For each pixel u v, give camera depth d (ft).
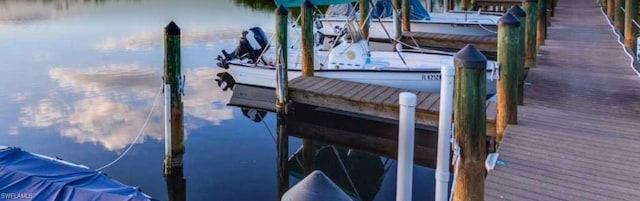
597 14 53.52
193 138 23.97
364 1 36.42
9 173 12.20
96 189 11.75
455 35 42.19
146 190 18.21
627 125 18.29
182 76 19.43
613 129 17.83
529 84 24.61
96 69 40.16
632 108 20.47
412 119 9.34
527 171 14.28
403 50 33.37
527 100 21.71
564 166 14.56
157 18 74.90
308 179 4.81
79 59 44.16
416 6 45.16
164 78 19.30
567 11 56.90
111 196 11.32
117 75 37.96
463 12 49.85
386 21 41.83
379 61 30.04
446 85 10.67
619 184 13.39
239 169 20.25
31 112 28.30
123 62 42.93
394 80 27.50
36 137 24.03
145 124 25.27
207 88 34.30
